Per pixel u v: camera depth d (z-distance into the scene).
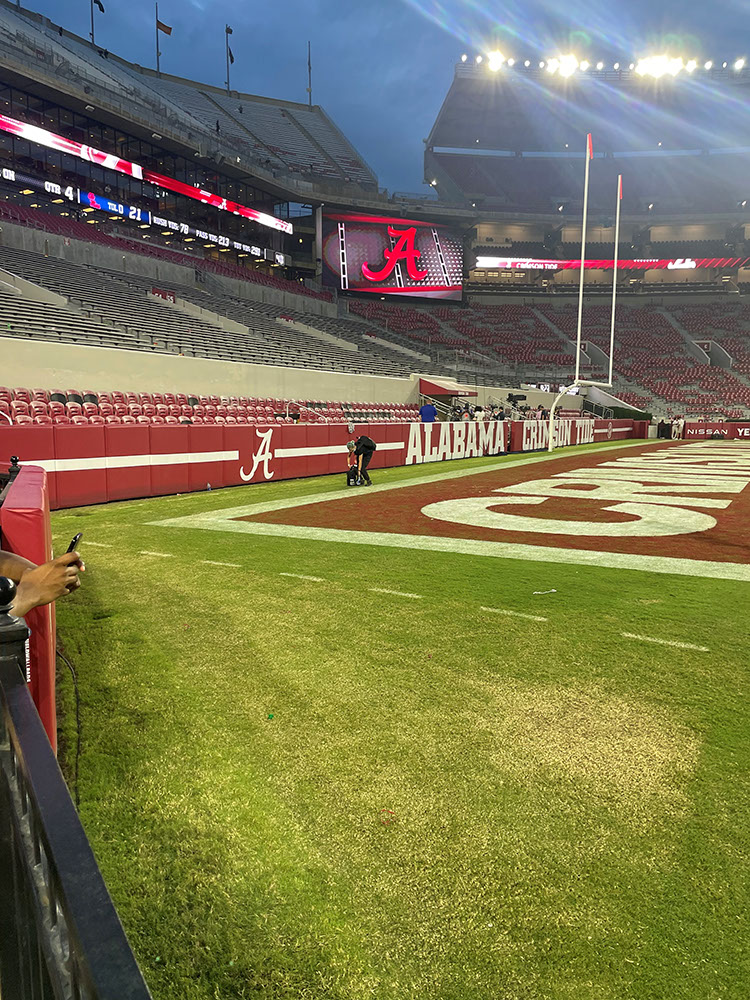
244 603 4.61
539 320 54.38
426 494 11.48
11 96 29.66
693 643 3.76
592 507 9.80
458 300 49.59
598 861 1.90
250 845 2.02
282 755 2.53
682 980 1.50
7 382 16.02
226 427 12.45
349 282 46.44
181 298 29.67
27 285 21.14
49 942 0.88
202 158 37.78
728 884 1.80
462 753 2.53
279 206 45.97
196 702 3.01
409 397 32.25
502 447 23.66
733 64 61.22
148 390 19.64
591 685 3.16
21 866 1.01
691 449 26.78
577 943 1.61
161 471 11.18
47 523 2.80
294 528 7.90
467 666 3.42
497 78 58.84
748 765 2.42
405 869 1.89
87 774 2.42
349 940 1.65
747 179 63.38
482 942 1.62
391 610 4.44
